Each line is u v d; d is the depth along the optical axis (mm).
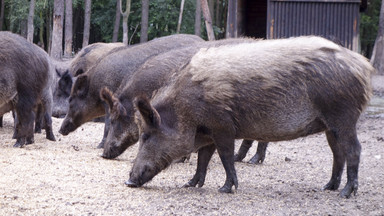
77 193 6574
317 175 8492
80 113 9859
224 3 42031
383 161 10016
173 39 9711
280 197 6797
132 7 37594
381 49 36312
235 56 6656
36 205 6004
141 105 6480
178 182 7586
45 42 43062
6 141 10648
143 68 8406
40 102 10867
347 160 6727
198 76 6641
